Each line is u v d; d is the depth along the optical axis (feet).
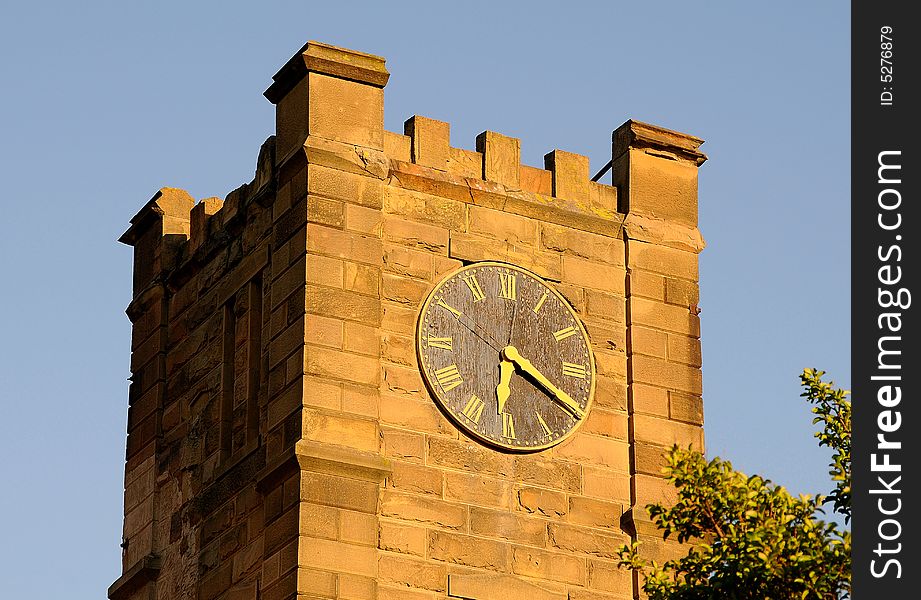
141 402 246.06
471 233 228.22
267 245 228.84
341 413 216.13
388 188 226.17
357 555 211.82
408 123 231.09
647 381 230.68
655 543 223.51
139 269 253.85
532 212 231.71
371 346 219.41
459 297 224.94
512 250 229.25
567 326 229.04
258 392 226.17
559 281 230.48
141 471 242.58
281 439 216.74
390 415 218.18
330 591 209.77
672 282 236.22
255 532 218.38
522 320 226.99
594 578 221.25
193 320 241.35
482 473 220.02
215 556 224.12
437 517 216.33
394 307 222.07
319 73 227.20
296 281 220.84
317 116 225.76
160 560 235.20
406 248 224.53
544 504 221.46
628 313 232.94
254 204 230.89
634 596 222.07
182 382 240.53
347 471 213.87
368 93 228.22
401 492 215.92
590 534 222.28
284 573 211.41
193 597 226.38
